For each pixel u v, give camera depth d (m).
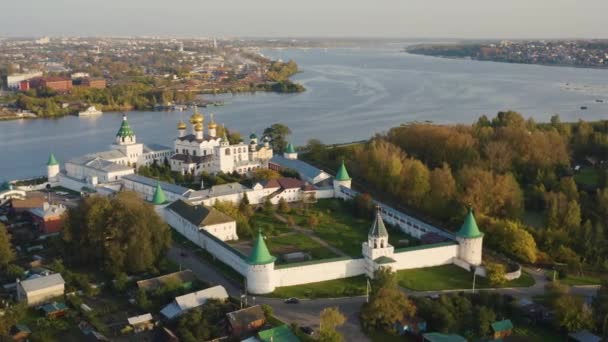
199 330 137.50
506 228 193.62
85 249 178.12
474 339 140.12
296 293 164.88
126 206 179.50
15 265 173.50
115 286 161.88
